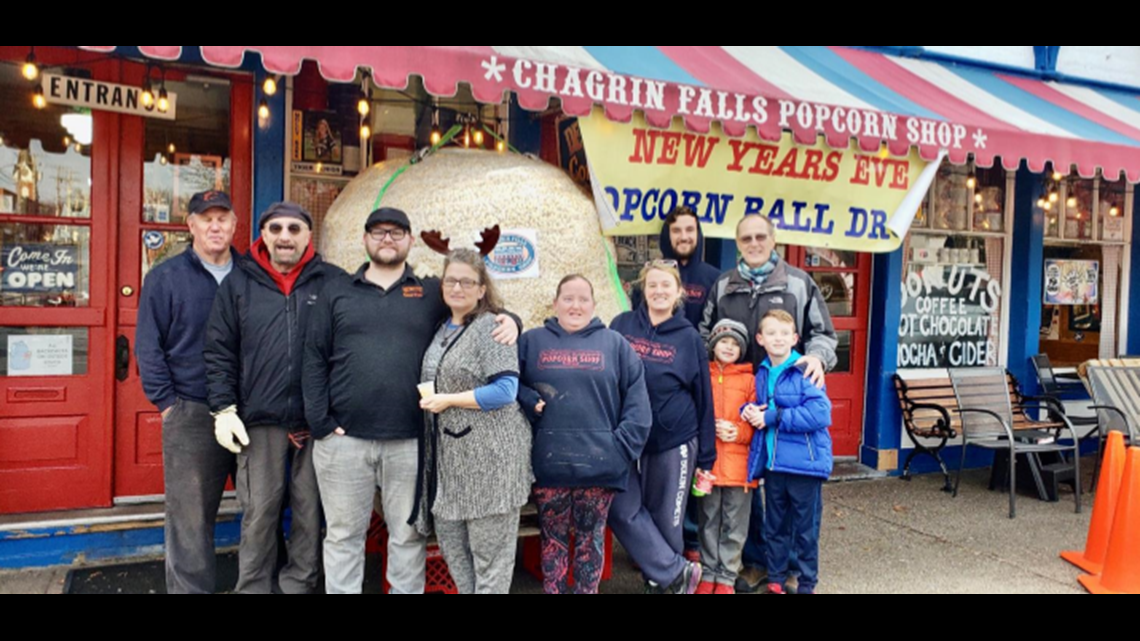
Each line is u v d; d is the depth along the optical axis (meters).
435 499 3.56
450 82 3.72
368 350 3.54
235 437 3.71
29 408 4.59
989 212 7.41
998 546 5.22
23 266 4.59
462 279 3.46
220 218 3.78
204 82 4.84
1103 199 7.98
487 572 3.62
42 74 4.42
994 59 7.38
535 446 3.67
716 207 4.93
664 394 3.96
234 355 3.67
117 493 4.78
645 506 4.06
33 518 4.49
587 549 3.79
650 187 4.72
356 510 3.64
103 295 4.71
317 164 5.12
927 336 7.22
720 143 4.86
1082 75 7.85
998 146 5.19
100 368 4.72
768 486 4.26
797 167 5.08
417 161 4.47
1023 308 7.43
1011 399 7.15
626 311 4.38
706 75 4.66
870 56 6.64
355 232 4.20
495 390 3.42
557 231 4.21
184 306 3.70
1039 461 6.43
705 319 4.59
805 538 4.21
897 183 5.35
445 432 3.52
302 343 3.72
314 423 3.55
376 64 3.56
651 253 6.00
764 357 4.39
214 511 3.87
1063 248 7.90
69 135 4.63
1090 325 8.03
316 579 3.94
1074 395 7.77
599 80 4.07
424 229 4.05
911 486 6.62
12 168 4.54
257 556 3.83
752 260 4.39
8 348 4.55
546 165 4.54
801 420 4.06
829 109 4.67
